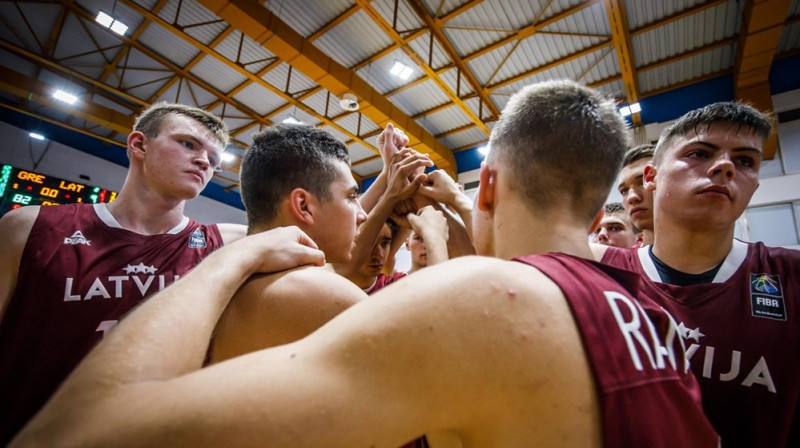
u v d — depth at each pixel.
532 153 0.59
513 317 0.40
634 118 7.11
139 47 6.67
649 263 1.19
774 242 5.76
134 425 0.30
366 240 1.36
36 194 7.09
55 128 8.41
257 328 0.61
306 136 0.96
